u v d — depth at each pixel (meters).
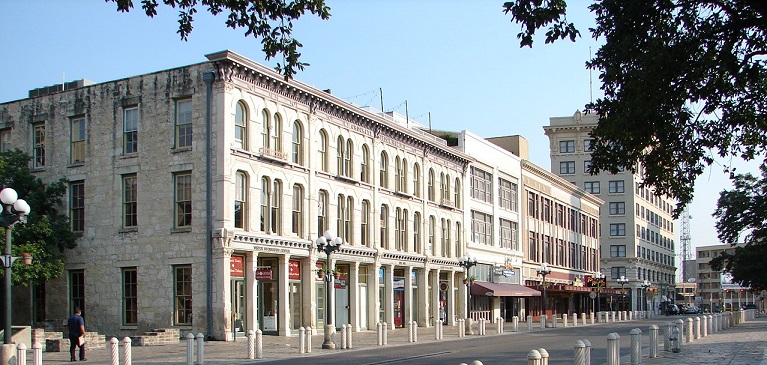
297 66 15.91
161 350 31.17
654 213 131.25
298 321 41.84
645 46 15.12
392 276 50.38
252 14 15.31
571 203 90.00
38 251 36.81
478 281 63.16
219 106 37.03
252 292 37.91
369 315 48.31
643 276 120.25
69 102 41.31
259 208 38.75
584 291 84.69
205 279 36.75
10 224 20.06
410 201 53.06
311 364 25.12
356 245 46.41
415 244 54.09
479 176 64.56
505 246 69.81
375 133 49.03
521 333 47.00
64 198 40.88
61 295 40.41
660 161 16.42
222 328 36.28
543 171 79.00
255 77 38.59
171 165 38.12
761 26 13.92
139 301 38.41
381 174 50.25
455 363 24.81
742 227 68.50
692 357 25.67
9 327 19.59
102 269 39.56
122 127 39.75
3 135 43.12
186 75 38.03
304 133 42.16
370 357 27.81
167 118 38.47
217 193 36.75
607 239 116.38
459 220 60.03
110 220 39.62
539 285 76.25
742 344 32.16
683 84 14.91
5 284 19.73
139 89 39.34
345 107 45.16
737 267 70.12
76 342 26.36
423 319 54.28
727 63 14.32
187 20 15.32
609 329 51.38
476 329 51.84
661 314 121.94
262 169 38.97
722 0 14.38
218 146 36.91
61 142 41.38
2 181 38.16
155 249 38.22
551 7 13.68
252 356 27.03
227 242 36.50
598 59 15.96
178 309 37.66
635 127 15.31
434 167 56.69
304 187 41.94
